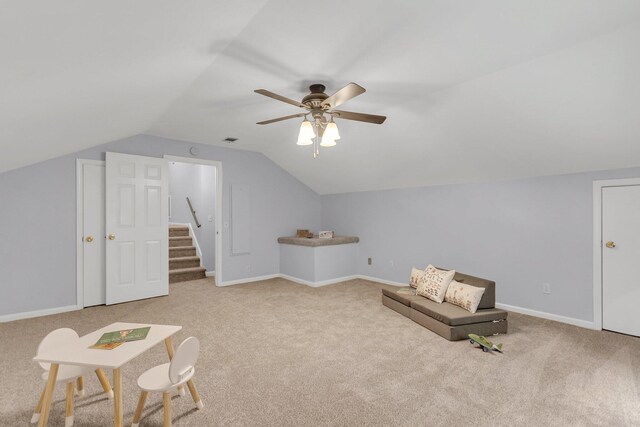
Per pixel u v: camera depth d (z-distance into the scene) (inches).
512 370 93.3
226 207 208.2
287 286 204.4
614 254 122.4
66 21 49.9
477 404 76.9
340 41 82.7
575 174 131.4
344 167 203.5
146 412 73.7
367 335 120.6
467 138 136.0
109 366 57.5
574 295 132.3
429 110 128.8
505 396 80.2
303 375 90.9
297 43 83.1
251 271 219.9
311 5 67.2
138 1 51.6
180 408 75.2
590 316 128.3
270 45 83.7
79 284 154.5
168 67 86.7
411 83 109.7
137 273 169.3
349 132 165.5
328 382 87.1
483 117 121.4
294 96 120.6
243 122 155.0
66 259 151.6
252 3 64.6
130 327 76.8
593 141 112.2
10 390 82.7
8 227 138.6
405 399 79.1
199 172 256.2
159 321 137.3
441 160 158.2
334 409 75.2
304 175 236.8
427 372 92.4
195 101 125.3
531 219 144.7
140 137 173.8
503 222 154.5
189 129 166.9
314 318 140.7
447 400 78.6
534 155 130.0
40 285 145.4
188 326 131.2
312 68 97.6
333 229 251.3
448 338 114.7
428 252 187.9
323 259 209.5
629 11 71.1
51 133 110.0
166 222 180.2
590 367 94.8
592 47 84.0
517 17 73.1
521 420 70.9
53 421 70.6
